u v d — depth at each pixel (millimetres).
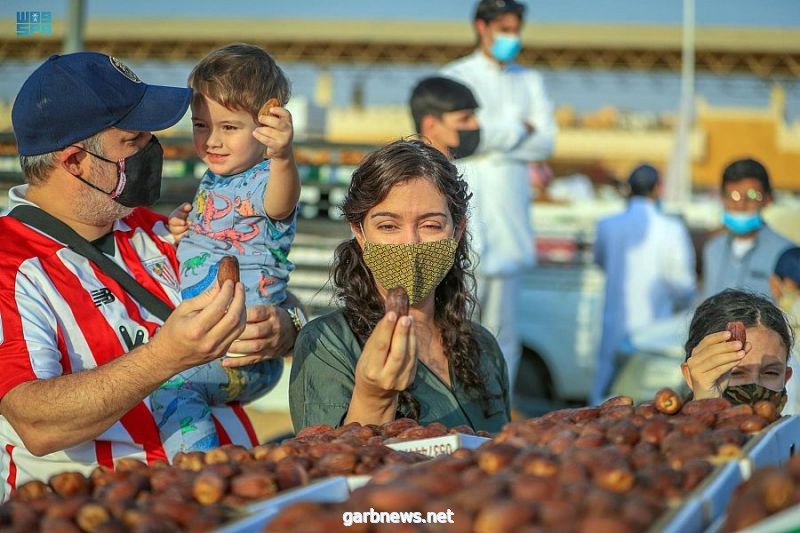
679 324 7469
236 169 3133
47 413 2396
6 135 4383
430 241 2717
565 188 14117
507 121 6348
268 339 2988
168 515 1457
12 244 2689
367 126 15430
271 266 3119
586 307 9961
